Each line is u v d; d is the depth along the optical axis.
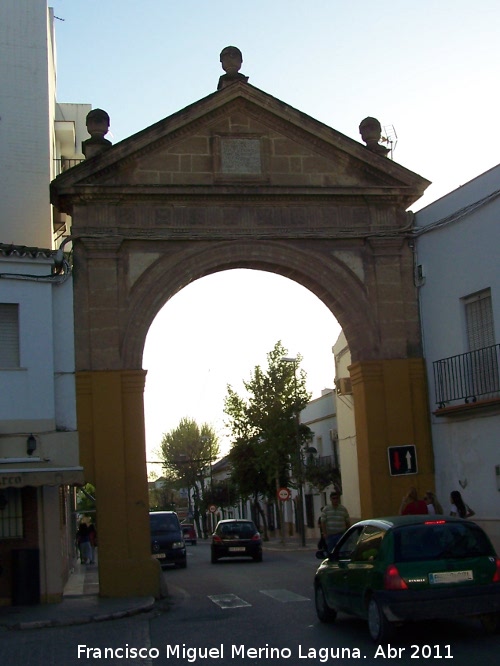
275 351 45.50
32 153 23.53
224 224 19.33
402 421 19.39
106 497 17.83
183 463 71.62
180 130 19.31
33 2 24.42
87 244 18.64
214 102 19.34
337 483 41.03
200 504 70.62
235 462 48.59
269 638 11.77
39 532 17.12
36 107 23.83
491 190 18.12
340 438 33.41
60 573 17.17
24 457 17.08
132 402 18.33
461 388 18.67
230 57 19.92
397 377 19.55
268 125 19.78
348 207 19.97
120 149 18.78
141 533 17.88
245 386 46.06
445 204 19.44
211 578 22.39
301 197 19.62
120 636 12.82
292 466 42.59
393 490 19.14
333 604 12.38
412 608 10.34
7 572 16.89
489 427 17.83
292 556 32.69
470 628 11.72
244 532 30.72
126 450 18.12
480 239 18.44
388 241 19.92
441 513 17.14
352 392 20.27
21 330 17.55
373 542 11.29
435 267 19.61
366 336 19.64
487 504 17.80
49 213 23.30
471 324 18.83
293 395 44.25
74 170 18.56
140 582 17.61
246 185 19.28
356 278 19.81
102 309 18.53
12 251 17.55
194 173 19.30
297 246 19.59
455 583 10.50
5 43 23.95
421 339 19.91
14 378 17.38
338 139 19.75
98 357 18.34
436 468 19.38
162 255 19.02
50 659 11.10
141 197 18.98
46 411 17.50
